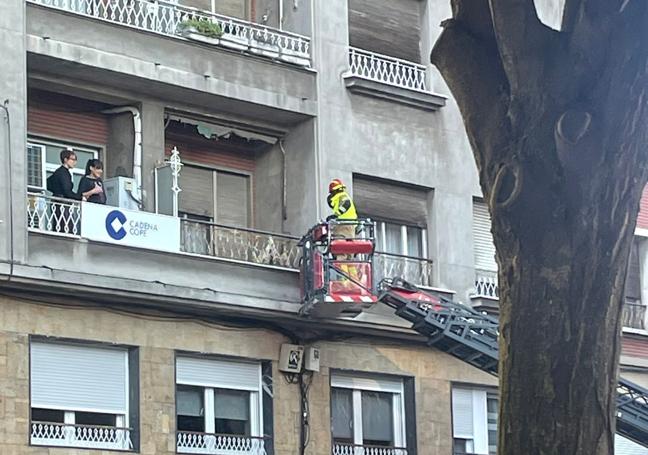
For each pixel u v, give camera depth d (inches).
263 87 999.0
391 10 1093.8
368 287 960.9
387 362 1035.3
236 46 984.9
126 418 902.4
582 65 458.9
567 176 458.3
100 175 920.3
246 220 1038.4
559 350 456.4
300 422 981.8
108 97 951.0
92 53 910.4
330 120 1031.0
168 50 951.0
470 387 1081.4
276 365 976.9
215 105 988.6
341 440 1010.1
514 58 467.5
